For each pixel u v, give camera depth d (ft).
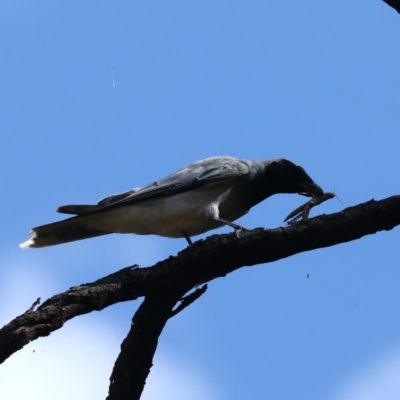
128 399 31.58
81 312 28.86
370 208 29.60
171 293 30.83
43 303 28.27
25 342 27.02
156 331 31.19
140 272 30.04
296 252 31.30
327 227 29.94
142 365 31.37
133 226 42.01
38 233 41.04
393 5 30.91
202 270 31.01
